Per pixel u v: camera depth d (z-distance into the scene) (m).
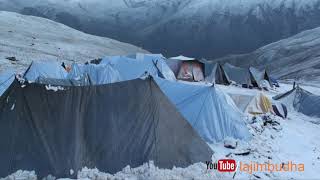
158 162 11.66
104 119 11.66
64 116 11.38
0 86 21.06
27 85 11.51
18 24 137.25
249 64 197.75
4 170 10.70
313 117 27.30
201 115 15.97
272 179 12.07
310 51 168.25
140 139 11.73
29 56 69.94
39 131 11.09
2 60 53.06
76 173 10.83
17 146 10.95
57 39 127.56
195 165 12.01
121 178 10.92
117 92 12.05
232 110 17.05
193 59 45.75
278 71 146.38
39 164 10.82
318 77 107.06
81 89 11.83
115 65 33.31
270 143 16.75
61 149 11.00
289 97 30.09
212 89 16.70
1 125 11.09
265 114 22.84
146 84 12.27
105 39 173.00
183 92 17.17
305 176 12.81
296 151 16.16
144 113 12.00
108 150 11.38
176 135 12.17
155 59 35.44
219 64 45.56
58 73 30.33
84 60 88.12
